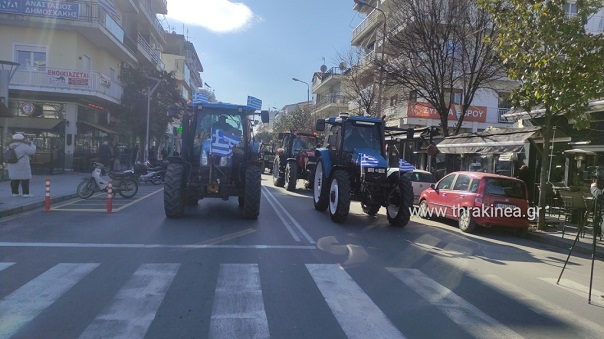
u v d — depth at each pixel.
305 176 20.41
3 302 5.02
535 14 11.14
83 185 14.91
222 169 11.41
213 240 8.70
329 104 47.69
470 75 18.92
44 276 6.02
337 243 8.93
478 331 4.70
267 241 8.80
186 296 5.37
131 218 11.08
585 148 14.87
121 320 4.58
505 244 10.55
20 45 26.08
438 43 18.25
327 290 5.79
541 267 8.14
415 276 6.75
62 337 4.15
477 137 17.09
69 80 25.14
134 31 37.69
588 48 10.38
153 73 33.06
